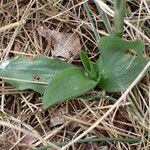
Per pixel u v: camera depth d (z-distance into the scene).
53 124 0.20
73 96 0.19
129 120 0.20
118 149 0.19
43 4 0.23
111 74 0.20
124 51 0.20
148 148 0.19
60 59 0.21
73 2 0.23
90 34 0.22
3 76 0.20
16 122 0.20
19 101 0.21
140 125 0.20
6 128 0.20
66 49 0.22
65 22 0.22
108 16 0.22
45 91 0.19
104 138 0.19
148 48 0.21
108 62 0.20
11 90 0.20
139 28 0.22
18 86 0.20
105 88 0.20
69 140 0.19
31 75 0.20
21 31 0.22
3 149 0.19
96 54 0.21
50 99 0.19
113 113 0.20
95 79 0.20
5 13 0.23
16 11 0.23
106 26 0.21
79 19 0.22
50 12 0.23
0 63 0.21
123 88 0.20
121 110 0.20
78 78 0.20
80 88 0.19
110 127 0.20
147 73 0.20
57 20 0.23
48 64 0.21
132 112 0.20
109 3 0.23
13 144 0.19
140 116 0.20
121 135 0.20
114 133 0.19
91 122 0.20
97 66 0.20
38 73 0.20
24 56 0.21
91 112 0.20
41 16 0.23
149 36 0.22
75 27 0.22
